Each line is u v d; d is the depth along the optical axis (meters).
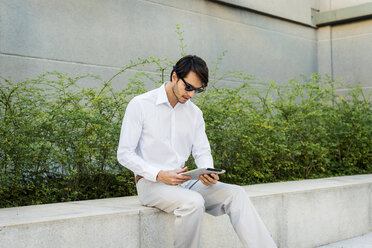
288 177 5.25
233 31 7.39
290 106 5.48
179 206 2.47
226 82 7.19
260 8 7.76
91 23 5.58
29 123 3.40
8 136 3.23
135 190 3.83
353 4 8.48
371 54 8.38
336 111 6.08
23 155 3.28
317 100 6.07
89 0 5.57
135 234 2.61
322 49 8.96
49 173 3.57
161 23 6.34
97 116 3.48
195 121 2.76
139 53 6.05
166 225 2.77
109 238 2.48
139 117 2.58
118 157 2.57
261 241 2.46
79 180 3.72
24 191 3.48
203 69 2.42
